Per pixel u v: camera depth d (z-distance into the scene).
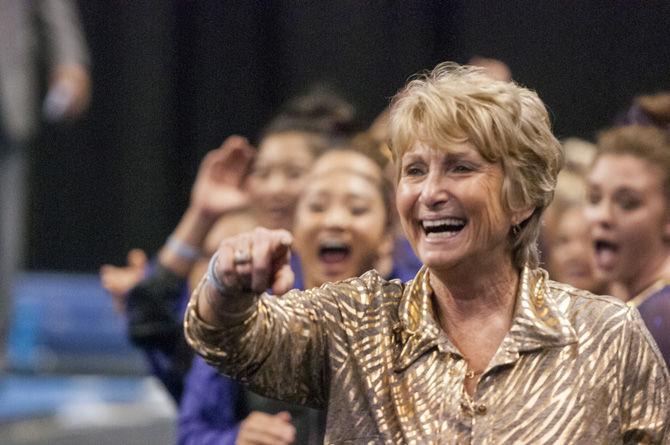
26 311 16.91
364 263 7.01
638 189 6.76
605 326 4.38
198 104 20.25
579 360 4.32
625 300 6.91
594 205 6.93
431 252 4.35
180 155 20.36
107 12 20.09
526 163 4.38
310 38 19.67
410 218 4.42
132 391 15.04
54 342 16.72
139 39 20.03
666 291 6.12
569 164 9.27
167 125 20.27
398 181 4.49
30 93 12.40
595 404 4.28
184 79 20.28
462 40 18.59
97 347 16.91
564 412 4.25
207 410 6.70
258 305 4.36
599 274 6.96
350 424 4.39
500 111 4.33
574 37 18.17
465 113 4.31
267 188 7.88
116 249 20.62
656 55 17.92
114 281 8.90
